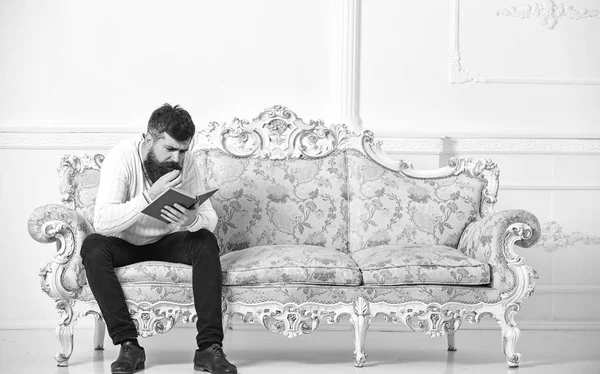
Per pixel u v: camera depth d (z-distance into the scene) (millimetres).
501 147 4781
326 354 3789
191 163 3500
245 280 3324
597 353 3893
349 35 4703
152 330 3262
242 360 3578
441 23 4820
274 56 4754
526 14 4848
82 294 3342
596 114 4859
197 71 4727
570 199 4809
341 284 3365
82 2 4668
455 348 3949
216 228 3836
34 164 4594
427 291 3363
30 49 4637
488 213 3961
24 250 4578
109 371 3289
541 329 4730
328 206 3930
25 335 4305
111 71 4680
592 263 4812
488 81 4812
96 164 3799
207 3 4734
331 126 4062
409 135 4707
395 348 3998
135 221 3244
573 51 4863
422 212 3912
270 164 3965
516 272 3418
